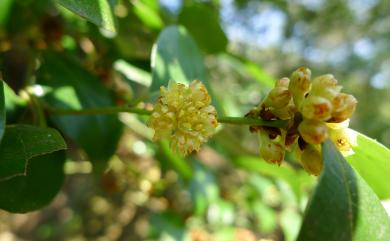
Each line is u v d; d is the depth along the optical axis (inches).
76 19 3.6
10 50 3.3
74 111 2.3
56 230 9.7
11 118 2.2
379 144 1.8
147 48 3.8
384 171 2.0
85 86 2.6
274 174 4.4
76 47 3.7
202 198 4.6
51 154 2.1
